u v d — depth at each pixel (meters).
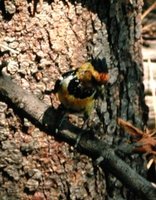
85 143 3.70
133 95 5.11
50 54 4.60
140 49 5.20
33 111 3.84
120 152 3.63
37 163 4.65
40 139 4.61
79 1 4.65
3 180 4.63
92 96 4.08
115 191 5.02
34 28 4.54
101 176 4.91
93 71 3.97
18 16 4.50
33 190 4.68
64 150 4.70
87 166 4.80
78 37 4.68
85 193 4.85
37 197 4.71
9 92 3.86
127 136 4.96
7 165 4.61
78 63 4.70
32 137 4.59
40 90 4.59
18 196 4.67
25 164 4.63
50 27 4.57
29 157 4.63
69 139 3.75
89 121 4.82
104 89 4.90
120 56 4.98
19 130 4.57
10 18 4.50
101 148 3.65
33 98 3.89
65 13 4.62
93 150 3.67
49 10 4.56
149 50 8.60
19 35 4.52
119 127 4.97
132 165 5.15
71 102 4.08
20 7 4.49
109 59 4.89
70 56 4.66
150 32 9.14
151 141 3.50
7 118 4.54
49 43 4.59
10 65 4.52
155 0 9.40
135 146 3.54
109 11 4.83
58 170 4.71
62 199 4.77
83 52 4.71
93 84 4.00
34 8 4.52
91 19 4.74
